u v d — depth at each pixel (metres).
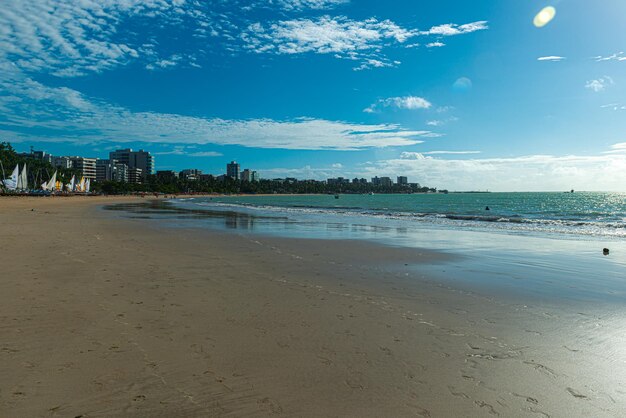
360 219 35.41
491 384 4.46
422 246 16.62
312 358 5.09
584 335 6.06
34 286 8.48
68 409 3.77
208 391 4.18
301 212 49.75
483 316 7.00
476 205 77.69
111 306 7.17
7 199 84.12
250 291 8.57
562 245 17.16
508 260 13.20
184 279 9.63
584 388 4.38
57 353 5.05
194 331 5.99
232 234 20.88
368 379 4.54
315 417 3.75
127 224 26.84
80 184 155.00
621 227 26.86
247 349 5.34
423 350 5.41
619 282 9.84
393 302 7.88
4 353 5.02
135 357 4.99
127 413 3.73
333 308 7.38
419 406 3.98
